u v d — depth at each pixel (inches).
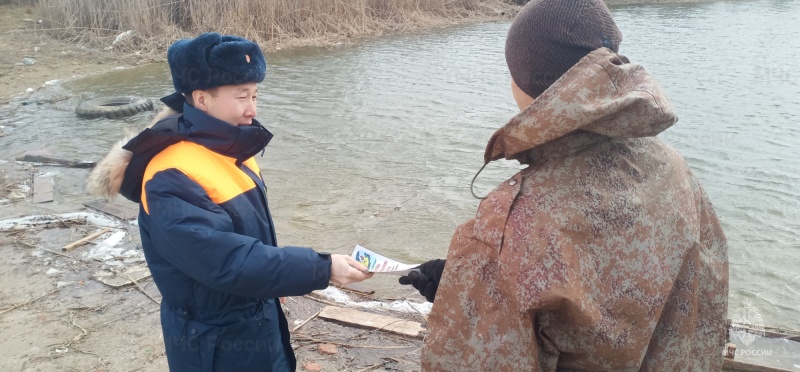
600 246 61.8
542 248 60.2
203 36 86.0
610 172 63.6
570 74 59.6
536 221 61.3
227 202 85.8
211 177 85.4
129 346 155.7
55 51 616.4
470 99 448.5
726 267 72.8
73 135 372.8
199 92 87.4
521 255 60.9
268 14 712.4
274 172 306.3
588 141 63.4
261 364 93.2
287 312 170.2
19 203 260.8
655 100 57.2
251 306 91.5
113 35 659.4
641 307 62.4
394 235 236.5
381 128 381.1
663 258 64.1
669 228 64.9
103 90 494.0
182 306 89.0
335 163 319.6
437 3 902.4
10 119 412.5
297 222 248.2
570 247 60.5
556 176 63.1
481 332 63.4
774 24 773.9
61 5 668.7
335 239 233.0
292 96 463.8
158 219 81.9
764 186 281.7
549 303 59.5
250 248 80.9
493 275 63.2
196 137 87.4
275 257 80.9
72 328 163.5
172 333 90.3
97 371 146.6
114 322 166.1
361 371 143.6
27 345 156.2
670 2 1047.6
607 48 63.4
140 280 187.0
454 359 65.0
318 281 82.7
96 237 218.8
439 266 78.9
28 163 320.2
